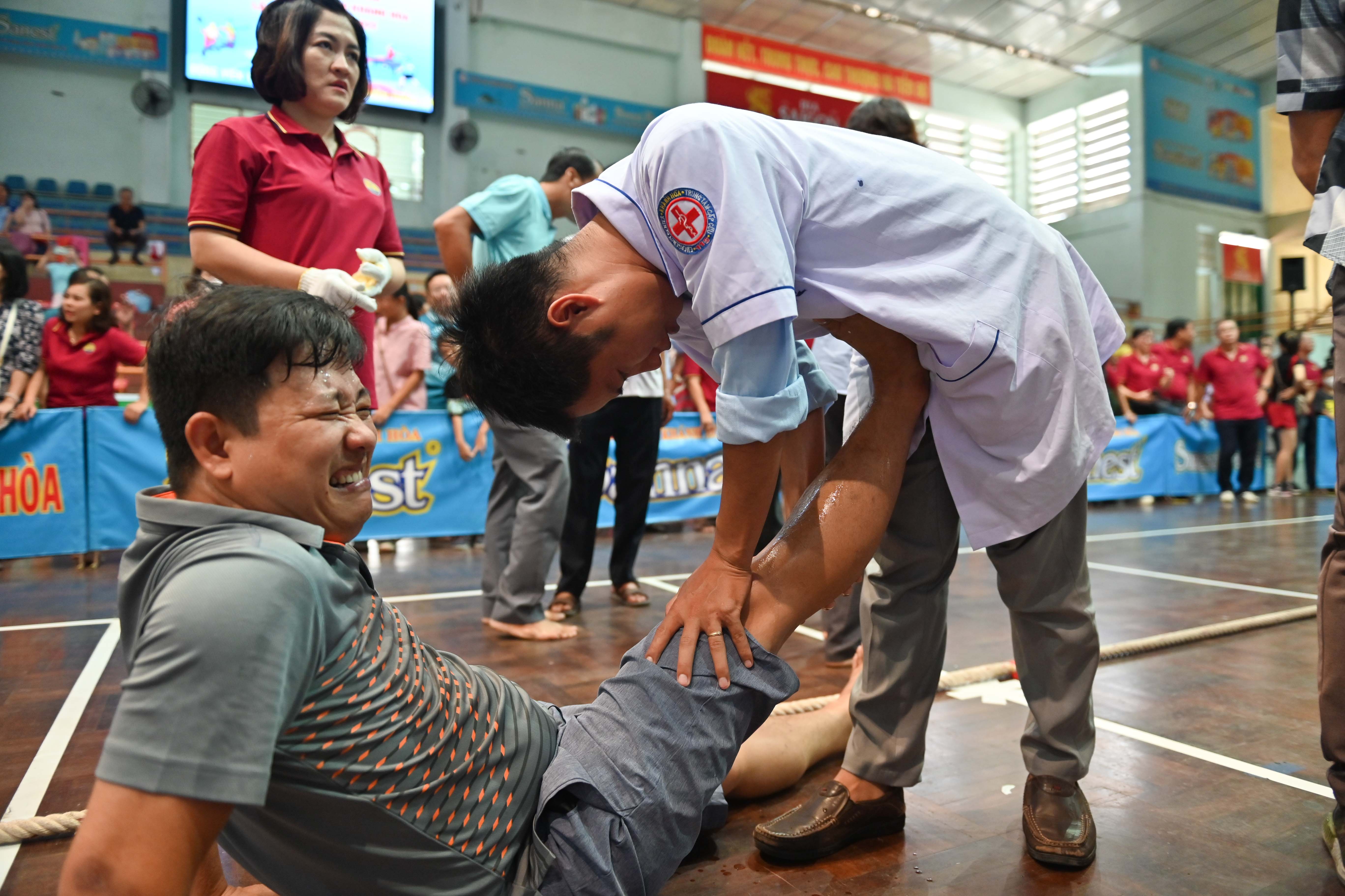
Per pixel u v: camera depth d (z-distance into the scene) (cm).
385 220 213
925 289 114
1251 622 284
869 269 115
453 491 513
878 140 123
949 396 124
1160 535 548
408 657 93
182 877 70
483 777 95
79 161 1007
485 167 1198
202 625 71
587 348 108
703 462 597
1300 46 131
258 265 175
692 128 103
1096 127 1484
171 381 82
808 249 113
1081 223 1509
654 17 1287
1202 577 388
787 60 1370
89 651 264
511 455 275
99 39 994
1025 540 134
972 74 1500
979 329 115
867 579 147
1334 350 131
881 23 1311
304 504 85
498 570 295
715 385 646
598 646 268
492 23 1202
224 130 181
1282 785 162
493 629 291
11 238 941
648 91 1305
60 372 443
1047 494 129
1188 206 1460
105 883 68
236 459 82
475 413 515
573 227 1025
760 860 138
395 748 87
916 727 142
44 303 928
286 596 75
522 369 108
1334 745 132
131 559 82
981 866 134
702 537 555
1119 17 1313
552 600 340
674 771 102
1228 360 808
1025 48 1416
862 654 149
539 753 103
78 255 966
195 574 74
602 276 108
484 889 94
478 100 1165
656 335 113
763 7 1270
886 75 1446
